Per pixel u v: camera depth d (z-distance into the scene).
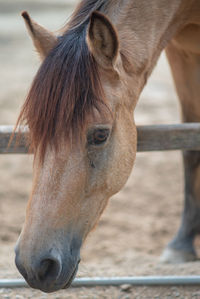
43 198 2.44
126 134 2.79
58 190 2.45
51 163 2.46
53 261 2.40
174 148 3.30
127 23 3.04
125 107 2.79
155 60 3.34
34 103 2.49
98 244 5.16
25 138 2.97
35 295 3.22
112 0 3.02
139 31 3.07
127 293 3.28
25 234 2.41
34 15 22.66
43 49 2.77
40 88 2.50
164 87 11.62
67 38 2.69
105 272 3.73
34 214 2.43
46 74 2.52
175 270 3.71
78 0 3.51
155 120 8.95
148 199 6.29
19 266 2.39
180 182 6.77
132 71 2.92
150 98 10.63
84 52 2.57
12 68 13.30
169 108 9.79
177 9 3.36
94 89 2.51
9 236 5.21
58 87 2.46
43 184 2.46
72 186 2.48
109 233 5.44
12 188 6.51
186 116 4.25
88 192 2.58
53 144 2.44
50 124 2.44
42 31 2.77
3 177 6.88
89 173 2.57
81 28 2.75
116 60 2.60
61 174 2.46
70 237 2.51
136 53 2.99
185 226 4.57
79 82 2.49
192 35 3.64
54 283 2.41
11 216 5.72
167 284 3.35
